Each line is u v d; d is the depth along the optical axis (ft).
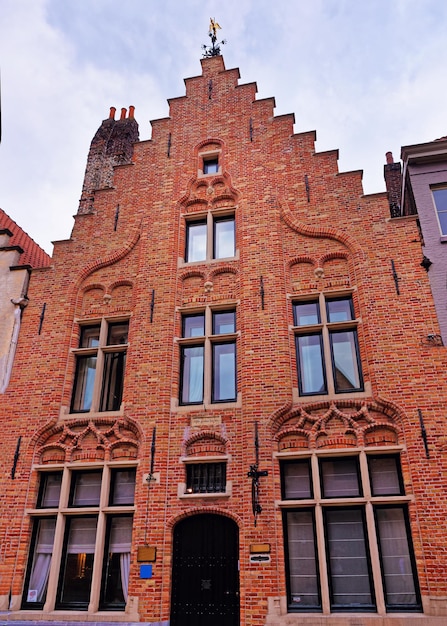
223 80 44.62
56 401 34.60
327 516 28.89
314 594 27.22
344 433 29.78
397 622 24.93
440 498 26.76
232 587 28.25
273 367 32.07
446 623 24.40
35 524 32.01
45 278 39.81
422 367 30.14
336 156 38.47
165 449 31.42
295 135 40.11
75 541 31.32
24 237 50.42
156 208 40.34
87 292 39.09
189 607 28.25
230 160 40.75
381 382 30.32
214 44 49.44
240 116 42.42
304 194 37.73
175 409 32.76
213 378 33.96
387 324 31.89
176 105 44.70
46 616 28.50
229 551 29.01
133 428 32.81
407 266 33.42
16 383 36.01
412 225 34.65
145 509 30.01
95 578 29.40
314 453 29.50
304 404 30.99
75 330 37.55
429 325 31.24
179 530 30.01
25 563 30.66
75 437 33.30
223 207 39.22
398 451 28.71
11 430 34.35
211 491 30.35
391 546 27.35
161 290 36.68
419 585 25.86
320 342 33.45
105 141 63.67
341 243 35.63
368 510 27.63
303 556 28.17
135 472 32.30
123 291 38.34
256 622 26.17
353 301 33.86
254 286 35.06
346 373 32.12
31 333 37.76
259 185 38.91
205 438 31.65
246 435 30.55
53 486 32.96
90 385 35.96
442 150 36.73
